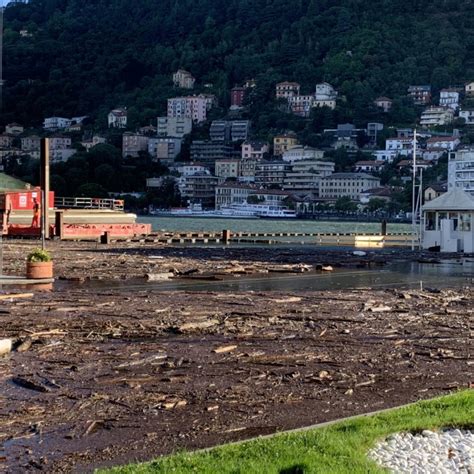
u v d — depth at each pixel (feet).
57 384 39.01
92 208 268.82
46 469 26.17
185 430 31.22
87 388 38.45
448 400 34.68
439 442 28.12
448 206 185.98
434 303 80.12
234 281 102.68
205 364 45.14
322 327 61.11
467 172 508.53
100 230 217.36
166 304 73.67
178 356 47.42
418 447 27.43
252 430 31.27
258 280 104.99
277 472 23.89
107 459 27.30
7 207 207.51
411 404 34.45
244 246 213.46
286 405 35.83
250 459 25.21
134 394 37.32
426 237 193.06
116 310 68.08
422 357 49.32
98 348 49.57
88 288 88.22
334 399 37.24
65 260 130.72
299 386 39.99
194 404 35.70
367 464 24.81
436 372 44.45
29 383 38.70
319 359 47.60
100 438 29.94
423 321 66.23
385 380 42.06
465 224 185.88
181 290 88.53
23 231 203.41
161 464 25.09
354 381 41.39
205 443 29.32
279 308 72.64
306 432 28.76
